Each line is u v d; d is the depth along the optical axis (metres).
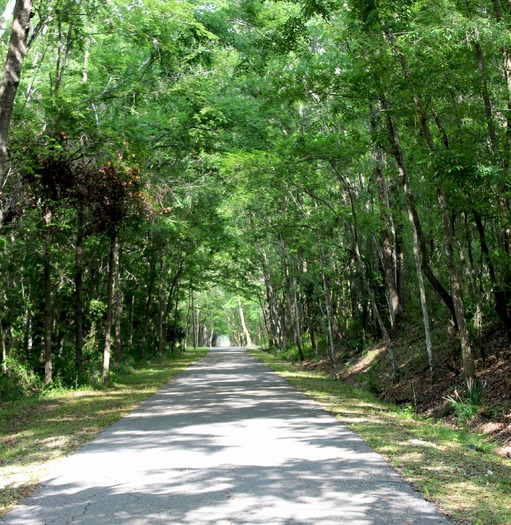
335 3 13.77
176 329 48.78
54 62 19.64
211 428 9.88
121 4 15.52
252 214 29.44
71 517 5.09
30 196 15.16
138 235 25.88
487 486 5.86
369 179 22.22
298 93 14.60
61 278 21.41
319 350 31.58
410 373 17.59
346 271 27.81
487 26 10.42
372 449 7.77
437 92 12.46
